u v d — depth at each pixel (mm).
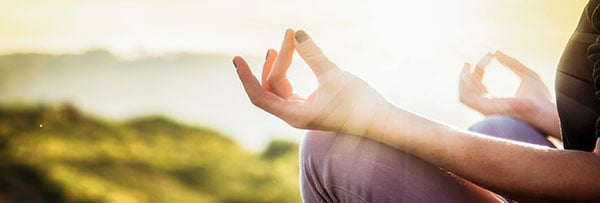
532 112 1508
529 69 1579
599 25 1023
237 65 1053
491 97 1558
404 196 1069
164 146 7090
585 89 1065
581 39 1062
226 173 6555
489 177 983
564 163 957
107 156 6617
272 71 1094
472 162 982
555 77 1136
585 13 1060
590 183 948
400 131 1008
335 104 1016
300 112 1027
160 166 6555
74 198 5805
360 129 1029
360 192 1095
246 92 1057
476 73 1616
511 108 1522
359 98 1015
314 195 1183
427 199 1063
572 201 968
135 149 7000
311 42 1027
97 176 6246
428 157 1010
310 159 1141
